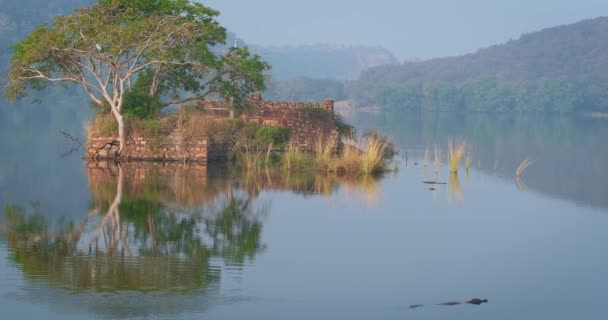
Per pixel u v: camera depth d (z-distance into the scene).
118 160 44.50
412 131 98.56
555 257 22.86
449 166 46.16
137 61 44.91
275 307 17.56
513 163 55.69
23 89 44.41
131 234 24.06
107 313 16.73
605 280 20.50
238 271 20.20
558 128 126.25
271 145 44.44
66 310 16.86
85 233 24.12
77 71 45.25
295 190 34.09
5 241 22.86
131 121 44.66
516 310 17.98
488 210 31.12
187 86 48.25
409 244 23.97
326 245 23.39
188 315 16.83
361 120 139.62
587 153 68.44
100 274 19.48
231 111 48.78
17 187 33.72
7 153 49.03
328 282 19.58
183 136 44.00
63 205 29.23
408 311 17.67
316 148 44.78
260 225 26.03
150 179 36.56
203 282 19.14
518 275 20.83
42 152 50.31
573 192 38.94
